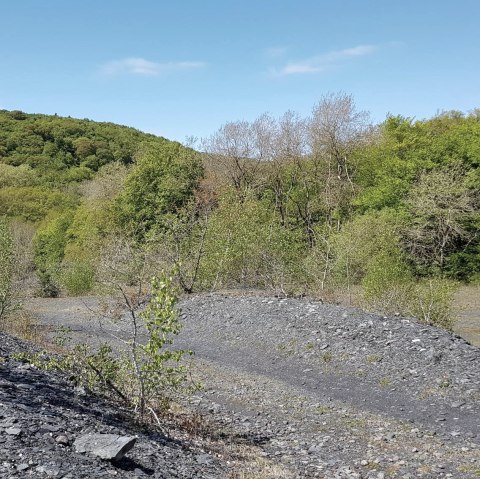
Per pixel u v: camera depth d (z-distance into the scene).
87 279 37.22
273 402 12.55
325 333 17.06
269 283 26.83
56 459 5.89
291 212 50.00
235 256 28.03
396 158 43.41
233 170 48.72
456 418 11.37
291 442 9.94
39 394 8.65
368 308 20.09
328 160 47.31
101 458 6.29
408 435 10.40
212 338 19.06
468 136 42.41
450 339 15.65
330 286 24.55
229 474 7.41
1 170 81.56
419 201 39.44
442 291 19.53
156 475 6.45
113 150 101.75
